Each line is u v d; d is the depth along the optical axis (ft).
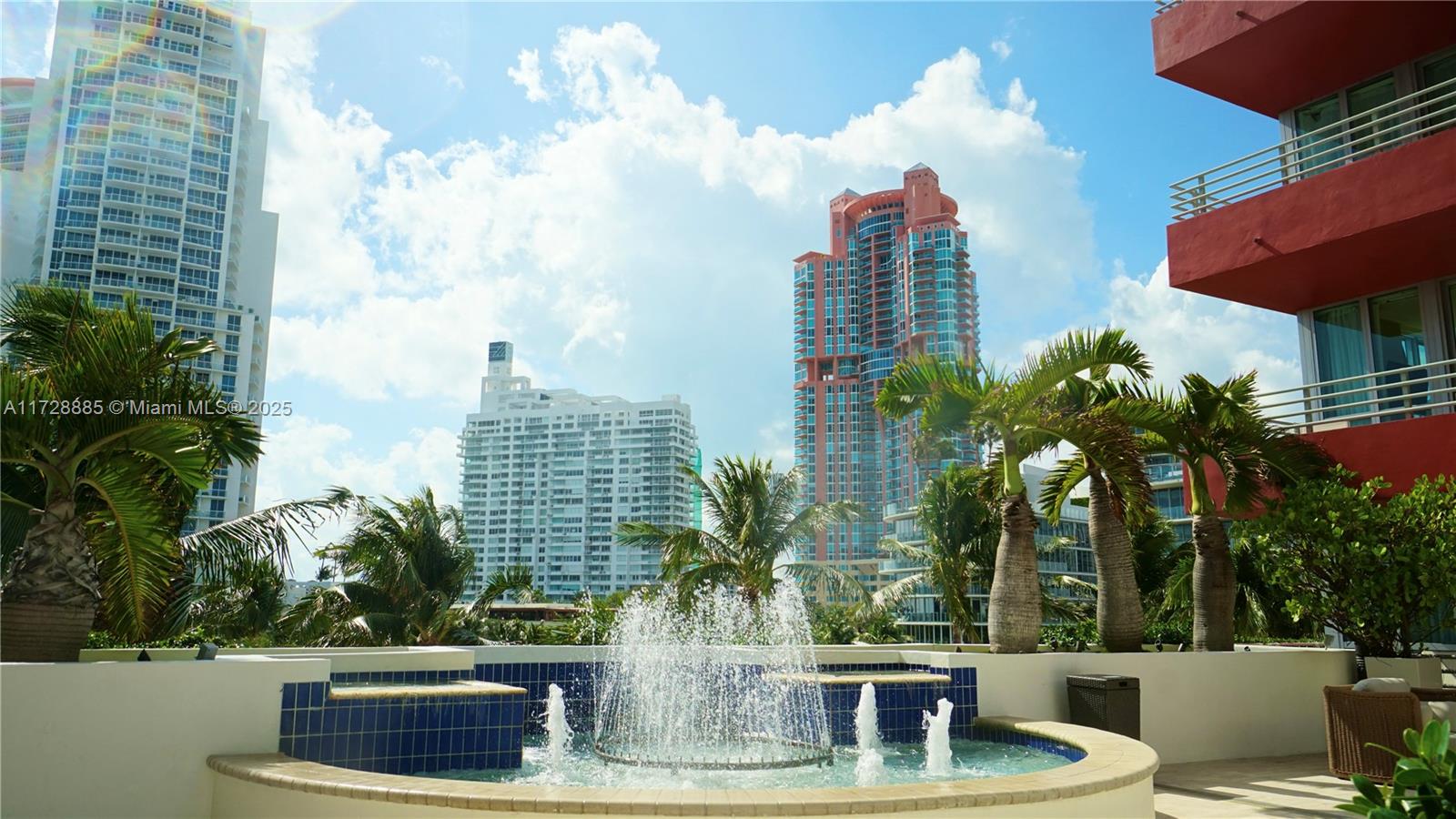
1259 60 40.01
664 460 377.71
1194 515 35.55
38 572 20.56
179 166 281.95
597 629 66.28
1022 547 32.40
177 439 22.09
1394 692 26.27
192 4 290.76
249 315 291.58
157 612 28.73
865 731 28.71
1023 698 30.19
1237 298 42.11
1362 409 40.55
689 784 21.65
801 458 396.57
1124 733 27.96
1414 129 38.81
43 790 17.10
